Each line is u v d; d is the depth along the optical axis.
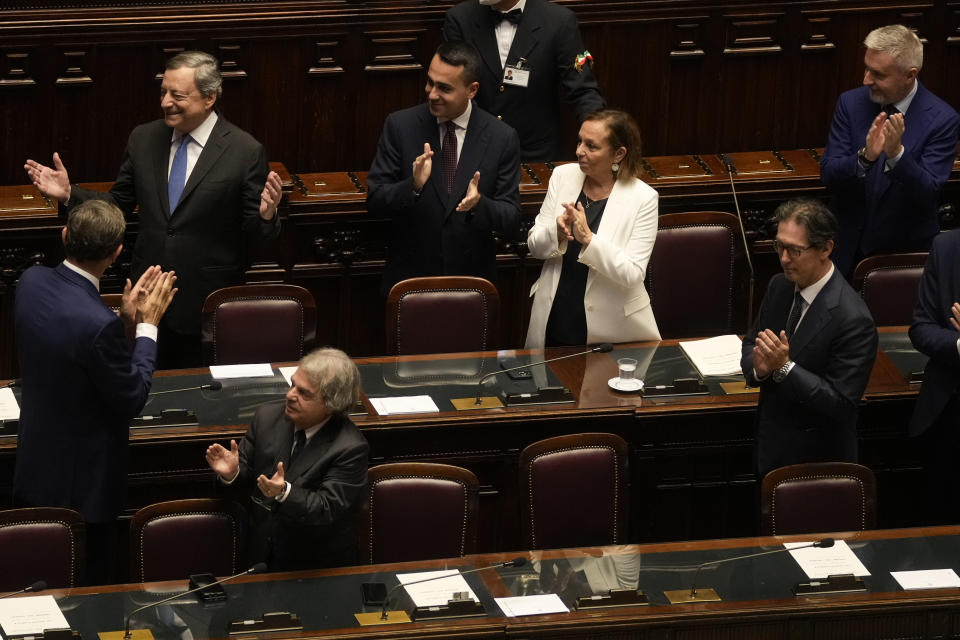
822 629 19.84
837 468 22.34
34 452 21.31
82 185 30.62
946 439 24.16
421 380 24.97
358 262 30.36
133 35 30.95
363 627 19.05
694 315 28.05
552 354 25.92
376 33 32.28
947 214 32.00
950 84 35.00
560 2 32.75
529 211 30.11
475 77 26.95
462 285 26.36
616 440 22.52
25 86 30.66
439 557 21.56
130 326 24.55
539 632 19.23
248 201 26.77
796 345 22.48
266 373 25.05
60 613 19.12
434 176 27.50
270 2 31.50
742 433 24.78
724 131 34.50
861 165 27.45
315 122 32.59
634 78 33.72
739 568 20.64
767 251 31.77
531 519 22.31
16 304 21.23
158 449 23.05
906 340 26.69
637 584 20.23
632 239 25.52
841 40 34.41
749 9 33.72
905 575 20.55
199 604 19.44
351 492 20.42
